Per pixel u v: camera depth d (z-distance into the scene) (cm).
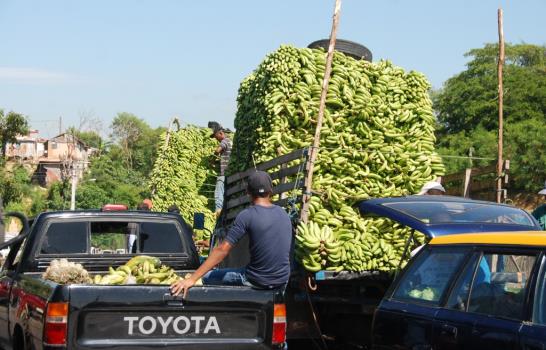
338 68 917
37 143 8244
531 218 802
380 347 616
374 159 902
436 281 576
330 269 815
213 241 1101
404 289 609
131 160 7812
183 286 581
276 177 895
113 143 8781
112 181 5178
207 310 586
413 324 574
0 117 4150
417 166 933
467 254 554
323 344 909
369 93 932
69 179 5041
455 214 777
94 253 784
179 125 2041
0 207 819
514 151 4075
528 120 4466
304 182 827
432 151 970
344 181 876
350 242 827
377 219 849
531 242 502
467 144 4362
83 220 786
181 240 818
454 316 536
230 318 593
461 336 520
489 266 533
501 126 1102
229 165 1119
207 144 1956
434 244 600
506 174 997
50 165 7406
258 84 991
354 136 910
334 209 857
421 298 584
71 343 558
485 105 4784
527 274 496
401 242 844
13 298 720
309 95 914
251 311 597
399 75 962
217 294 588
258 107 977
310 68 916
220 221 1107
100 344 562
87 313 563
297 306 844
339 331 882
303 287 824
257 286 635
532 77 4891
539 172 3938
